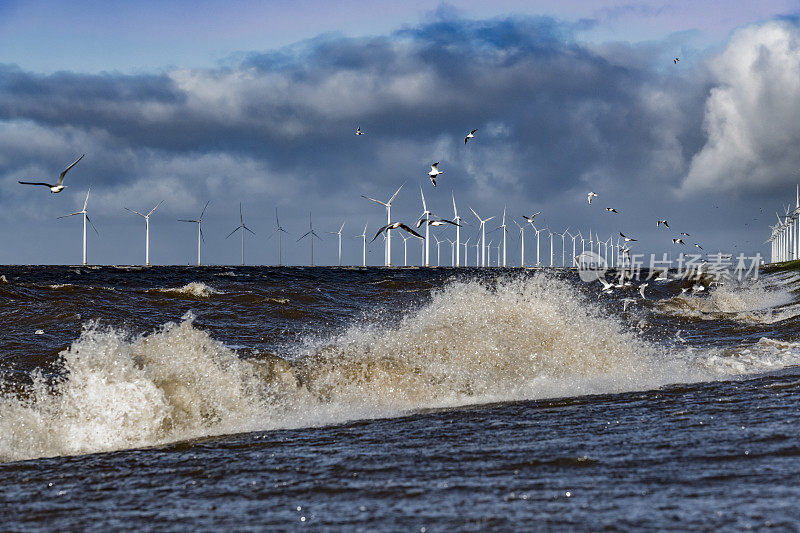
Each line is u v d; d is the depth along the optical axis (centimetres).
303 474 2169
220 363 3747
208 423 3284
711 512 1578
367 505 1780
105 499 1986
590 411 3203
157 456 2598
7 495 2069
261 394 3622
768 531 1441
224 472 2258
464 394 3925
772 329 7306
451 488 1911
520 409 3378
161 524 1706
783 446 2255
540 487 1875
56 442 3023
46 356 4844
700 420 2805
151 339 3806
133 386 3250
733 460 2086
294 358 4259
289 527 1628
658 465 2064
